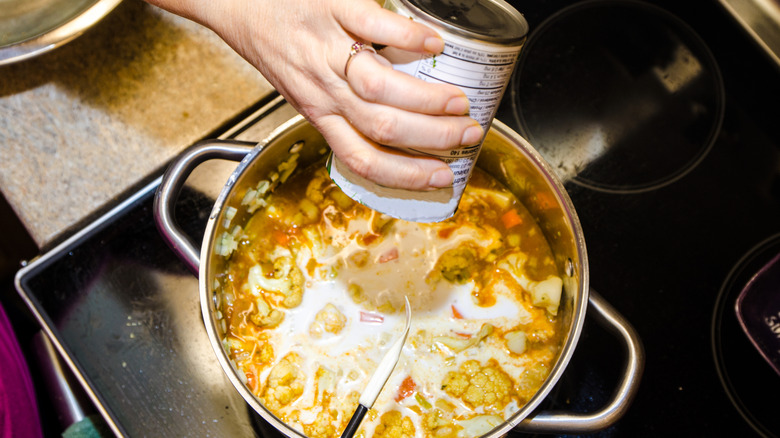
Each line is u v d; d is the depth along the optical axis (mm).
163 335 608
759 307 616
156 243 626
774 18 662
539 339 588
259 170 571
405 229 620
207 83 670
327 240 615
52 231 637
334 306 594
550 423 508
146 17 676
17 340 675
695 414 602
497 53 440
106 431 644
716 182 660
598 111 677
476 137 456
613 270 634
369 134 462
